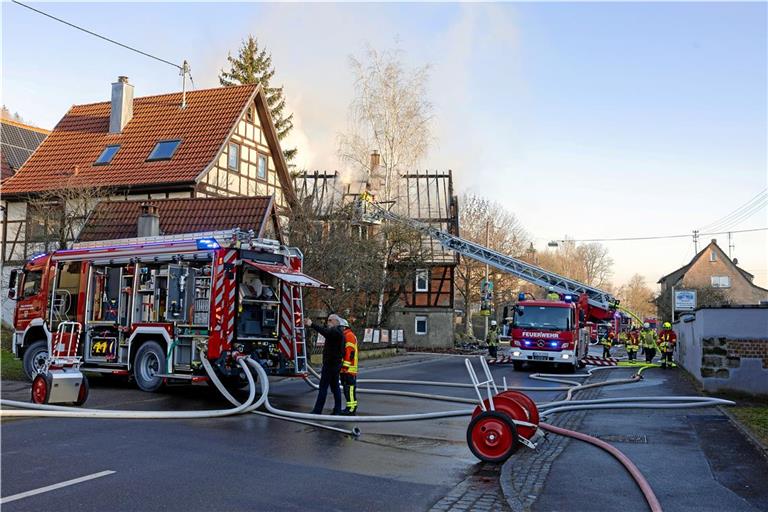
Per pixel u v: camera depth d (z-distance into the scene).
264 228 24.11
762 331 14.55
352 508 6.14
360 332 33.53
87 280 14.98
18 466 7.15
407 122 35.81
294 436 9.57
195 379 13.12
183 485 6.67
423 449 8.99
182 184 26.89
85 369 14.78
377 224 34.84
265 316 13.99
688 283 71.56
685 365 23.00
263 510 5.96
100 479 6.77
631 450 8.63
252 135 31.20
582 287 32.16
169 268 13.63
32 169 30.53
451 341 43.06
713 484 6.99
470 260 51.12
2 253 28.98
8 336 23.77
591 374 22.89
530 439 9.02
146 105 32.41
